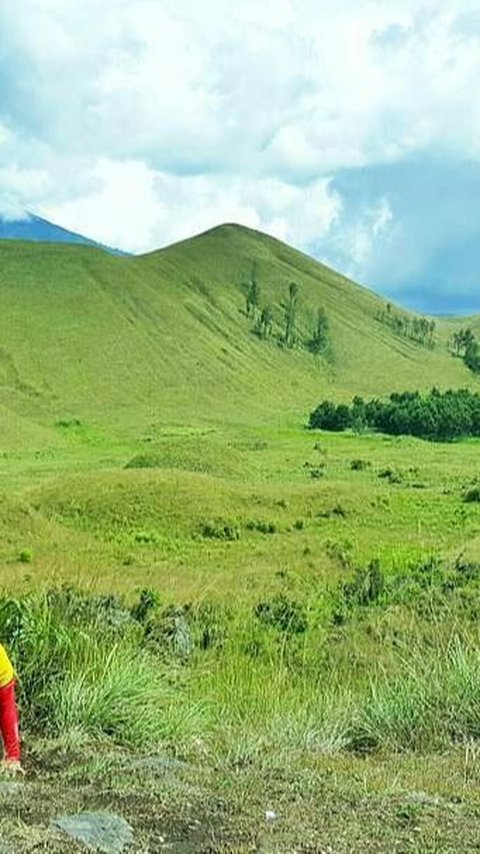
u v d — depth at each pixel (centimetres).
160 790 551
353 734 809
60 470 10156
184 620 1523
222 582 3303
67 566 4097
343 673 1212
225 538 5869
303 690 1057
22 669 759
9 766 536
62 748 671
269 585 3152
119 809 510
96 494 6169
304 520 6231
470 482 8281
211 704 867
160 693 804
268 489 6600
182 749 709
